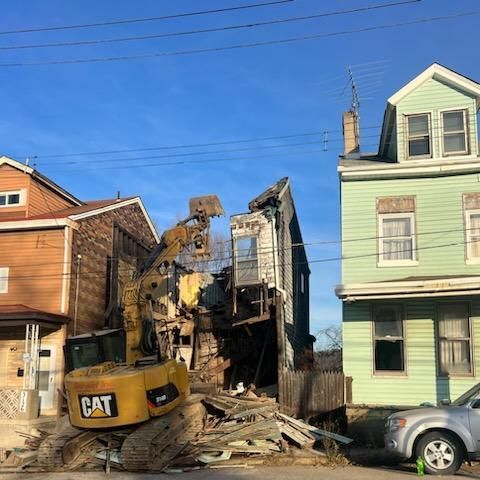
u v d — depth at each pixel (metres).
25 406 19.25
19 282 23.27
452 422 11.54
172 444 13.62
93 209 25.36
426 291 17.12
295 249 28.69
